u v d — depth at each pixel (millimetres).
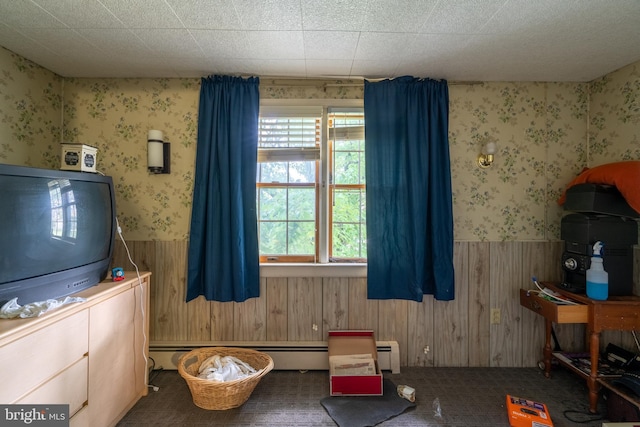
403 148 2094
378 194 2084
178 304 2160
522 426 1565
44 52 1797
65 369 1266
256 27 1550
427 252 2105
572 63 1918
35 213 1292
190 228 2086
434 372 2105
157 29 1567
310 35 1622
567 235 1952
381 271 2082
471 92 2184
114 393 1563
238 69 2025
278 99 2170
